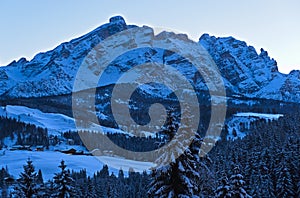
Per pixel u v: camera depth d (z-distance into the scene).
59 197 37.66
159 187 25.64
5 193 66.56
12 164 194.50
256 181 68.50
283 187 66.94
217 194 38.06
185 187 25.47
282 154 78.44
